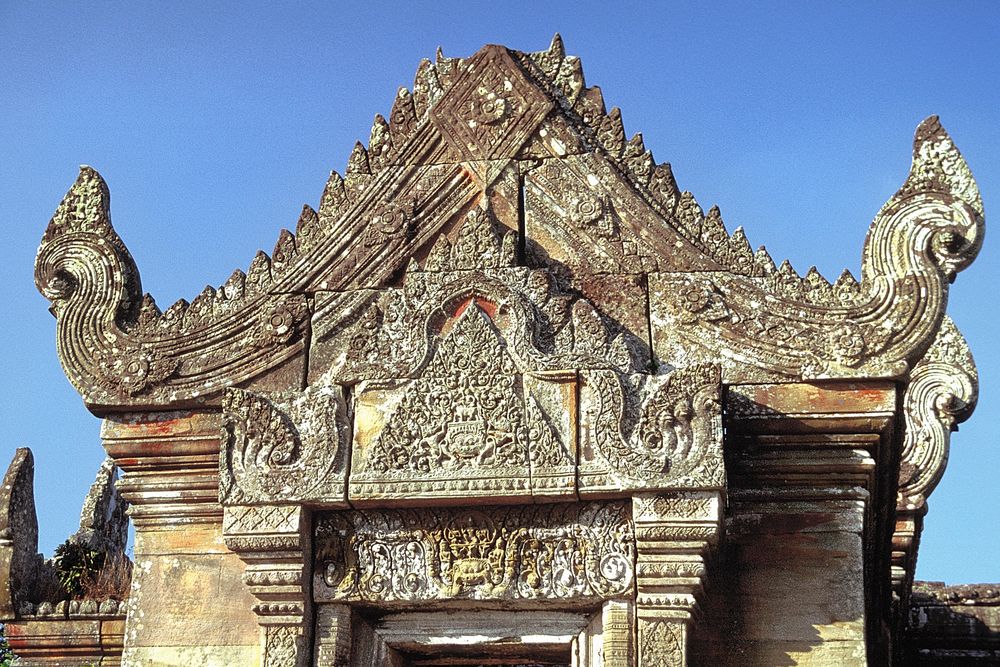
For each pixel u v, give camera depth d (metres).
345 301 12.23
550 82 12.72
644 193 12.28
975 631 17.02
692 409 11.06
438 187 12.52
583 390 11.27
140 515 12.43
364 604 11.51
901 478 15.38
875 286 11.58
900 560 15.44
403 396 11.42
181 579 12.23
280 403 11.62
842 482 11.62
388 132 12.75
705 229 12.10
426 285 11.70
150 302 12.53
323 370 12.08
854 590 11.41
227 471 11.48
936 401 15.62
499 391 11.30
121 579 15.00
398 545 11.48
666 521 10.90
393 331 11.69
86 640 13.96
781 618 11.41
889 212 11.65
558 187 12.38
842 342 11.52
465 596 11.30
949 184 11.58
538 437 11.17
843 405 11.51
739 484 11.73
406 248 12.35
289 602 11.39
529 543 11.32
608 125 12.55
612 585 11.12
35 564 14.54
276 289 12.35
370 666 11.55
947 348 15.87
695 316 11.84
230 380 12.20
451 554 11.38
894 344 11.45
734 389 11.66
